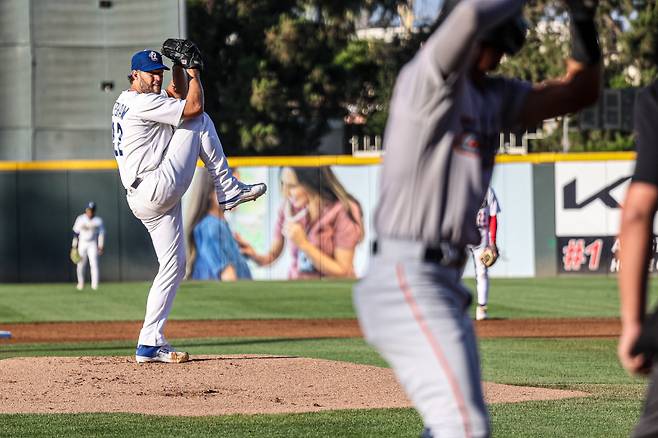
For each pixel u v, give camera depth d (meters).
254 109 120.31
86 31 80.62
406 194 10.41
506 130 11.42
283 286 73.00
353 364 28.38
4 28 80.12
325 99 128.00
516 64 121.94
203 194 79.50
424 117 10.12
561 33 123.38
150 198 26.67
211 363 28.08
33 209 79.12
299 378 25.97
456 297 10.64
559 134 139.75
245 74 120.94
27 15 80.12
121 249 79.50
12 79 80.25
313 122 127.88
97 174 79.31
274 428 19.83
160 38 80.56
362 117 142.38
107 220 79.44
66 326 48.25
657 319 9.62
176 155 26.62
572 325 46.38
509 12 9.67
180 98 27.94
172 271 27.83
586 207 79.25
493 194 47.50
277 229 79.62
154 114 26.17
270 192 79.50
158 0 80.50
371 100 137.12
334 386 25.02
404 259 10.50
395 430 19.61
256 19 123.88
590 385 26.66
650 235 9.69
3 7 80.00
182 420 20.69
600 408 22.47
